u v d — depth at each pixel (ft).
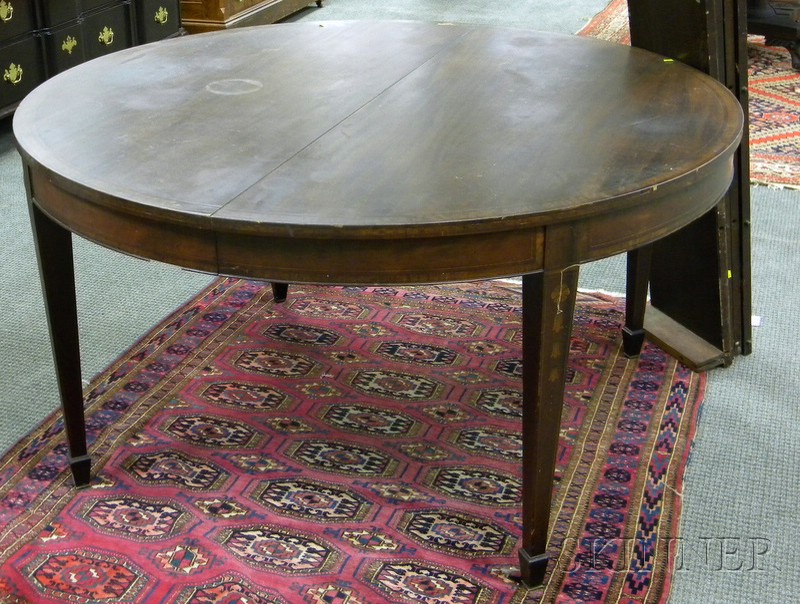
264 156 5.97
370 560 6.59
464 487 7.39
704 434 8.08
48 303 6.72
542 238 5.37
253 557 6.60
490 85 7.34
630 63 7.86
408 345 9.44
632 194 5.37
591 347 9.35
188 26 18.52
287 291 10.40
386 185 5.52
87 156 5.93
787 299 10.27
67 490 7.29
